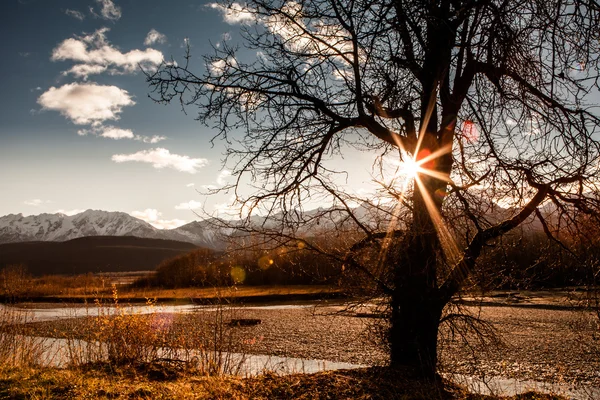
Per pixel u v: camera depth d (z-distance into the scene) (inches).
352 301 336.2
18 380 266.5
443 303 309.0
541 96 273.6
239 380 313.3
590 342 695.7
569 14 235.8
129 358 378.0
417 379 296.2
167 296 1384.1
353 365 582.2
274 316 1162.0
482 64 284.7
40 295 1654.8
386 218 301.1
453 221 285.4
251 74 306.3
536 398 314.7
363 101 293.4
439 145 302.4
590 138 257.3
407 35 273.3
